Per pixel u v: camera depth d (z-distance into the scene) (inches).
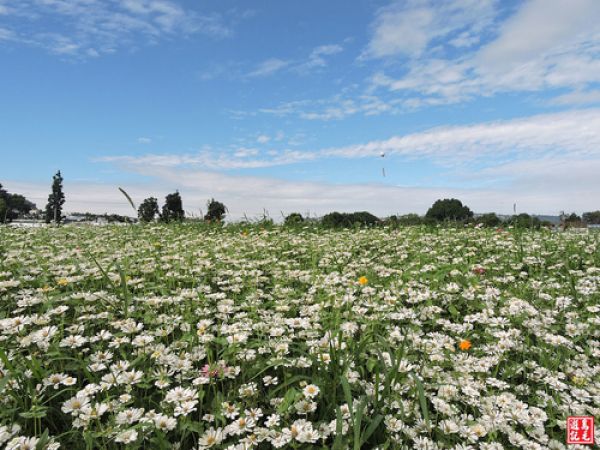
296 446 89.4
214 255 261.6
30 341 114.5
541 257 277.7
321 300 172.9
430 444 91.4
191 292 170.7
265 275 233.8
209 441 90.0
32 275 201.5
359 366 117.7
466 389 109.6
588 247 307.4
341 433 84.5
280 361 113.7
